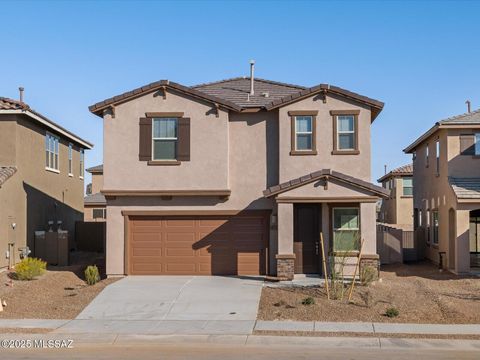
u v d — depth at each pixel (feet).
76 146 113.91
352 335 46.37
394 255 89.97
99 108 73.00
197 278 71.51
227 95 82.69
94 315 54.29
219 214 74.08
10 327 49.49
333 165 72.38
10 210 77.87
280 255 68.49
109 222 74.08
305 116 73.05
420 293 61.26
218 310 55.36
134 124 73.26
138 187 72.95
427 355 40.16
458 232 76.95
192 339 45.42
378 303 56.39
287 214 68.90
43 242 85.20
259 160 74.38
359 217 69.72
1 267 74.79
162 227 74.38
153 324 50.70
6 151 79.71
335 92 72.33
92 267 69.41
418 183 109.29
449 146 82.58
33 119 84.43
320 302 56.95
